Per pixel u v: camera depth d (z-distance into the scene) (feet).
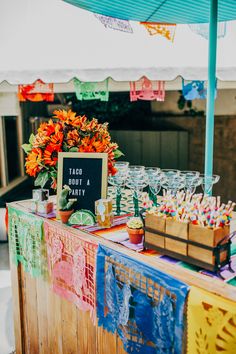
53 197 10.20
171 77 10.77
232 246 6.45
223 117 23.04
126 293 6.17
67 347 8.19
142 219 6.36
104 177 7.88
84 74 10.89
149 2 7.91
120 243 6.66
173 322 5.35
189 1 7.70
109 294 6.54
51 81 10.96
